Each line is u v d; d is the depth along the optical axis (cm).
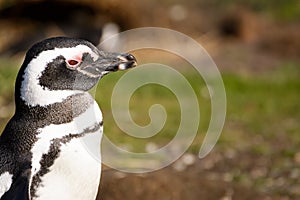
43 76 719
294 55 2422
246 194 1115
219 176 1236
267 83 1878
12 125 728
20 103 727
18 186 689
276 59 2345
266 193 1152
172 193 1066
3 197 688
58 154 715
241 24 2591
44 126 721
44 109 721
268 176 1244
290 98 1773
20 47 2241
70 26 2259
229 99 1723
